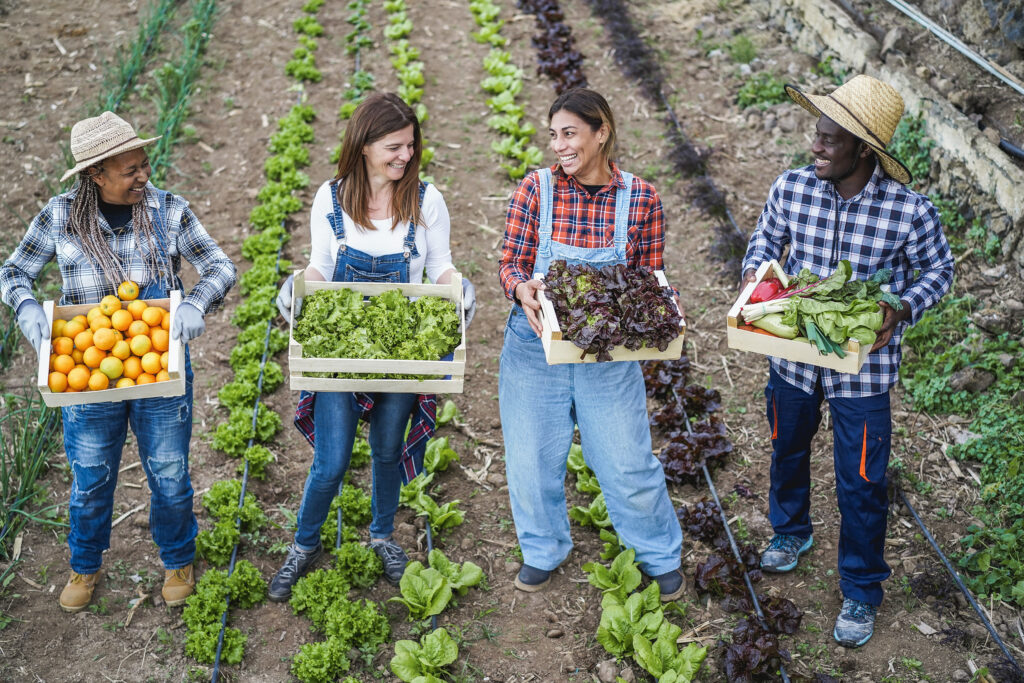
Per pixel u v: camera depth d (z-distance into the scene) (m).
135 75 9.55
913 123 7.92
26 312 4.04
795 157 8.56
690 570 5.14
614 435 4.52
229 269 4.44
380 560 4.98
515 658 4.64
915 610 4.87
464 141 8.98
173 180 8.38
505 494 5.67
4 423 5.82
